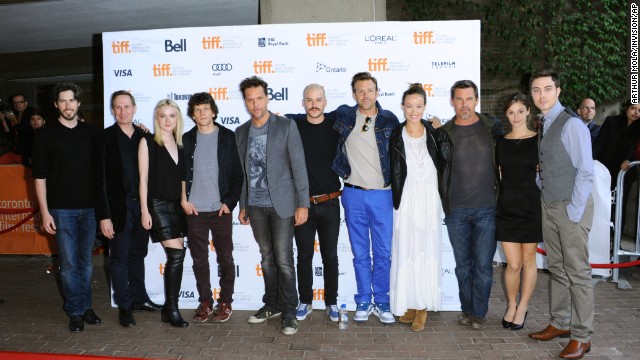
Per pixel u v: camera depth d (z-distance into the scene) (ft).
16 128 25.84
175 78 15.12
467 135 12.93
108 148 13.35
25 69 35.86
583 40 29.99
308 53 14.83
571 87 30.12
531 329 13.39
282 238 13.24
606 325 13.61
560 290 12.43
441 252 13.82
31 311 15.40
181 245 13.93
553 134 11.69
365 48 14.75
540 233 12.51
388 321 13.62
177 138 13.56
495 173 12.91
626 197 20.93
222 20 27.84
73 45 33.96
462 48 14.61
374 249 13.71
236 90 15.01
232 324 14.06
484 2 30.30
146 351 12.22
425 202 13.12
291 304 13.38
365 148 13.19
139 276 14.92
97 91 37.63
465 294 13.57
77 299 13.74
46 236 22.26
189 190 13.64
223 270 14.23
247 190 13.55
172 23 28.32
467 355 11.78
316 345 12.47
